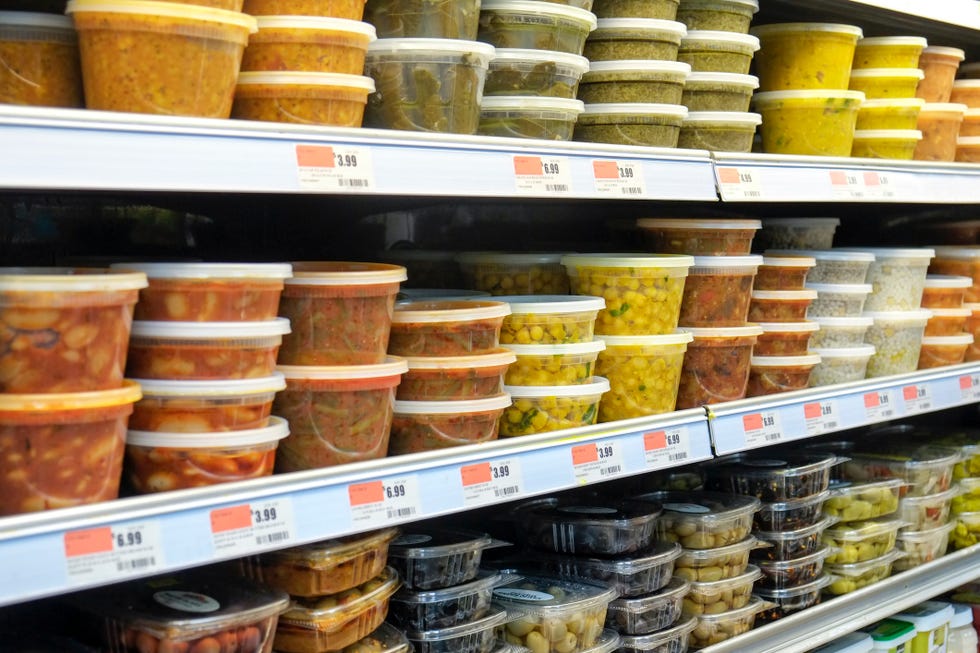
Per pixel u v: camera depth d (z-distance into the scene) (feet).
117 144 4.12
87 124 4.05
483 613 6.02
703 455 6.71
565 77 6.18
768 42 7.81
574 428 6.12
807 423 7.45
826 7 8.18
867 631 8.74
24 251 5.97
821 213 10.23
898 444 9.52
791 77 7.73
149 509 4.31
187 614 4.65
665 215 9.23
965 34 9.54
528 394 6.08
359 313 5.18
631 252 7.64
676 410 7.12
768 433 7.16
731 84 7.14
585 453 6.04
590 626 6.33
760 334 7.48
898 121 8.29
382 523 5.02
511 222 8.43
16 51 4.47
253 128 4.57
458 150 5.32
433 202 7.91
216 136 4.44
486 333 5.78
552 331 6.12
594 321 6.43
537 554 6.97
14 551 3.90
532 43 6.06
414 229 7.89
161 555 4.28
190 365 4.63
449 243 8.09
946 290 8.99
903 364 8.61
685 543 7.18
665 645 6.76
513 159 5.54
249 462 4.72
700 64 7.14
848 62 7.80
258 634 4.79
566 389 6.11
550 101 6.06
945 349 9.00
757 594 7.80
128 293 4.27
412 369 5.57
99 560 4.10
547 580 6.66
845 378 8.18
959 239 10.36
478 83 5.72
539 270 7.05
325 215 7.36
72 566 4.03
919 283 8.66
